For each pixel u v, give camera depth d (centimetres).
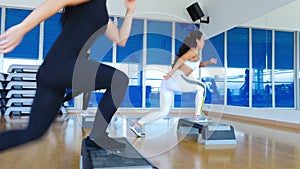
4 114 477
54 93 110
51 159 181
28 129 107
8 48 101
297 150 216
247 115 463
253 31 467
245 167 167
